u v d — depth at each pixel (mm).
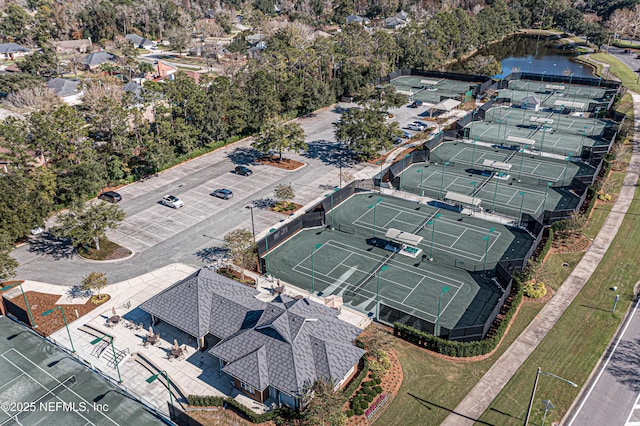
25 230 69375
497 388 47000
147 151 88125
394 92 122812
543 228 69938
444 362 50344
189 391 47094
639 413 43844
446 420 43656
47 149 79938
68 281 63594
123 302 59594
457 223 75875
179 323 51906
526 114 125438
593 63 177500
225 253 68562
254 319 50812
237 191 86188
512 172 92500
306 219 74938
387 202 82938
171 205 80750
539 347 51906
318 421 41469
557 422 43062
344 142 105000
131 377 49344
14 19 183500
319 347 46531
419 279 63000
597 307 57656
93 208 67438
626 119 114062
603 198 81750
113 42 190250
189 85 98625
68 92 128375
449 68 180000
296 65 133250
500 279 61531
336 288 61625
